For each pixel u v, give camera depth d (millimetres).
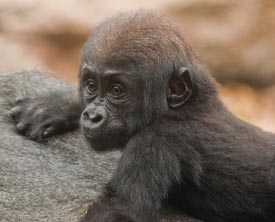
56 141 14312
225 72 31906
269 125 29672
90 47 12555
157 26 12609
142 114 12523
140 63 12328
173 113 12727
